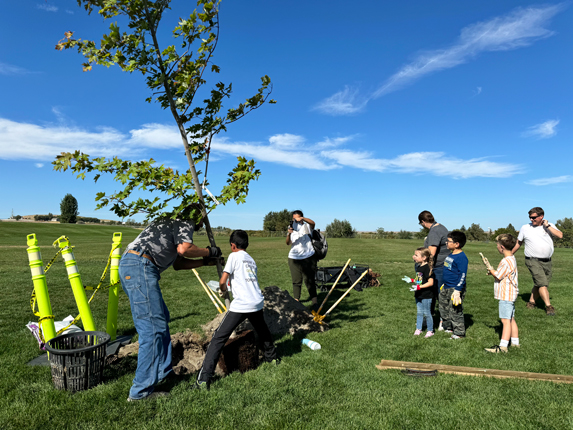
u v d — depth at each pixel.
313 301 6.87
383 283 10.30
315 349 4.73
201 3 4.14
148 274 3.46
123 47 4.05
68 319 5.39
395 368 4.04
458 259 5.13
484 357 4.40
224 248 25.19
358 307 7.37
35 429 2.79
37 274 4.12
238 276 3.81
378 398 3.30
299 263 6.84
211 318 6.36
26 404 3.15
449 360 4.31
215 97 4.58
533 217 6.67
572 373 3.90
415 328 5.76
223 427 2.82
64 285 9.56
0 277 10.74
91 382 3.47
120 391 3.42
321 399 3.30
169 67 4.26
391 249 23.33
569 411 3.02
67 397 3.28
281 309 5.75
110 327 5.13
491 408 3.08
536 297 7.12
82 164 3.68
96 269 12.69
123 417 2.97
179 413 3.02
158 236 3.57
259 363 4.20
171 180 3.89
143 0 3.94
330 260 16.39
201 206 4.21
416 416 2.98
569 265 14.06
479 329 5.61
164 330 3.50
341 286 9.90
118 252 5.25
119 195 3.61
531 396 3.30
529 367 4.07
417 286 5.36
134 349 4.44
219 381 3.68
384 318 6.41
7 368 3.98
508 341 4.56
